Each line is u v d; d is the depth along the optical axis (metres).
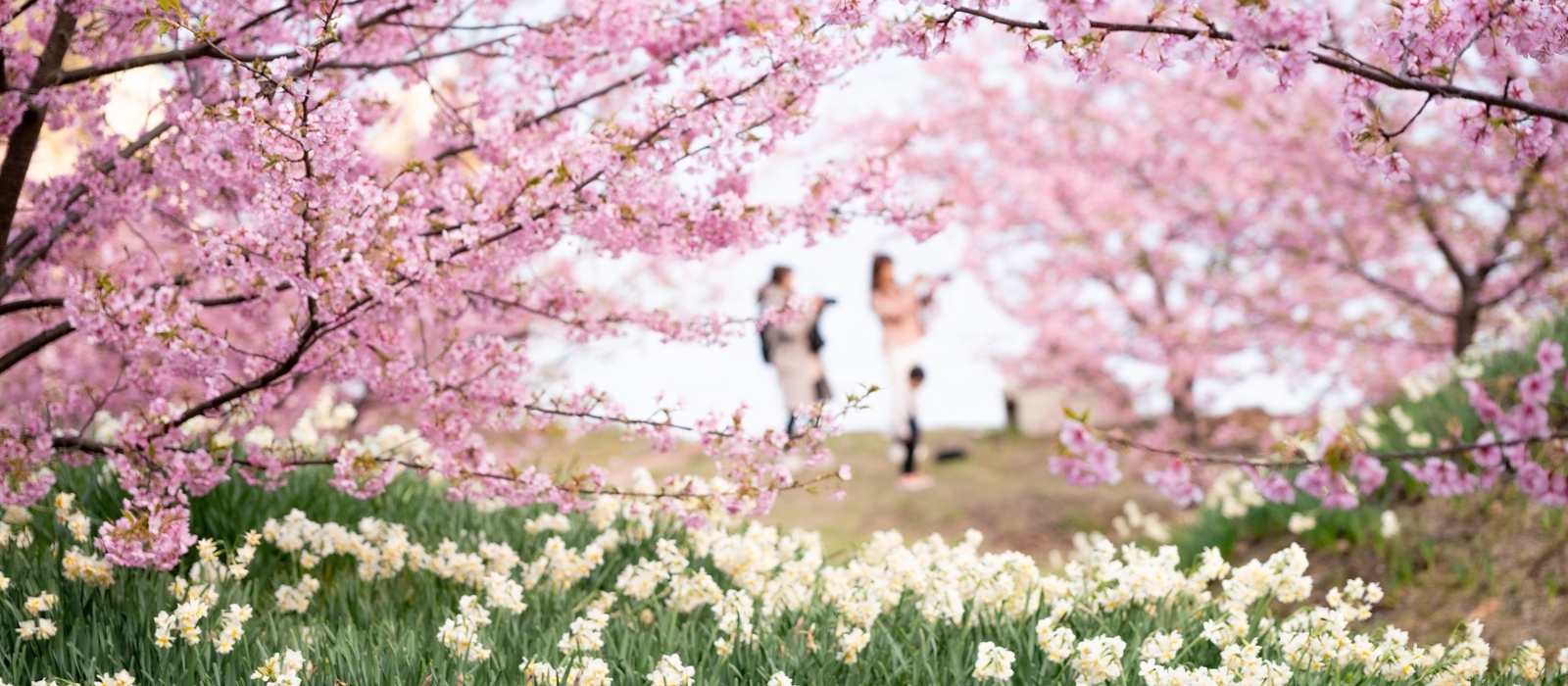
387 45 4.41
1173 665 3.52
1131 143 10.73
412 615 4.14
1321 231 9.53
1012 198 11.45
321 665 3.29
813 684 3.37
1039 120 11.58
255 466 3.91
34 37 4.04
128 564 3.33
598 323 4.30
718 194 3.96
